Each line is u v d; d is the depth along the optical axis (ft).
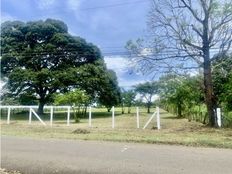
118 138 59.52
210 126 84.84
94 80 173.99
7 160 40.04
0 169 36.60
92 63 183.62
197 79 92.38
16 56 177.78
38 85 176.04
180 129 79.46
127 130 78.23
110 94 182.60
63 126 93.04
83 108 153.48
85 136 63.93
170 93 150.00
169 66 89.86
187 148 48.67
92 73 177.58
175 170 33.40
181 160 38.58
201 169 33.76
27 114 179.93
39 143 54.65
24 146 51.01
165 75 93.04
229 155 41.93
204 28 86.69
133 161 38.34
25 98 178.91
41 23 181.27
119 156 41.78
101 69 179.32
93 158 40.57
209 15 85.92
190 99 125.70
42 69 173.99
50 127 87.81
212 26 86.84
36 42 183.83
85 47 182.50
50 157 41.45
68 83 172.96
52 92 175.52
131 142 55.98
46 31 180.34
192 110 129.70
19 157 41.60
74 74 171.83
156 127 87.35
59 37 176.65
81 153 44.27
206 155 41.96
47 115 173.68
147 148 48.62
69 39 179.42
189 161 37.93
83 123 114.01
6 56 178.09
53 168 36.09
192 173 32.09
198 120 119.24
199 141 53.57
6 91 185.06
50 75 172.35
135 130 78.23
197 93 115.44
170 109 202.90
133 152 44.86
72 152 45.14
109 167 35.45
